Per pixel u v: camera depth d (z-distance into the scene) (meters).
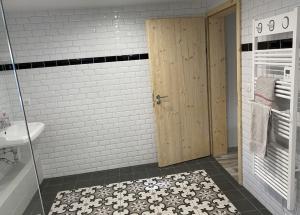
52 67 3.45
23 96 3.46
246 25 2.58
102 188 3.27
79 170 3.75
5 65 2.57
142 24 3.53
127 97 3.66
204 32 3.59
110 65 3.55
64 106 3.56
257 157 2.47
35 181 2.55
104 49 3.50
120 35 3.50
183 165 3.74
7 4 2.82
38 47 3.38
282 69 2.06
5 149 2.71
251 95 2.49
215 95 3.78
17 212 2.52
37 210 2.58
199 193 2.96
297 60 1.78
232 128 4.09
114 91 3.62
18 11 3.24
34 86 3.46
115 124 3.71
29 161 2.56
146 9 3.50
